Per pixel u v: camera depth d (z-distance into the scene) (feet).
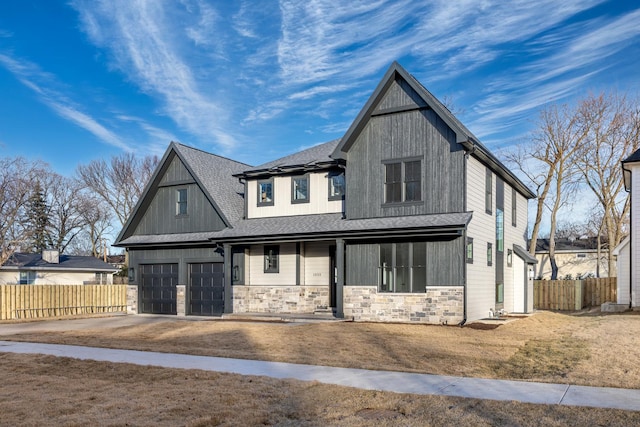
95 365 37.29
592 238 153.58
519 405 24.62
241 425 22.77
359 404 25.71
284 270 74.02
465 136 58.23
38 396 28.37
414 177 62.95
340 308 64.23
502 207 77.87
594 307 93.50
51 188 184.24
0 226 130.72
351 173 66.90
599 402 25.12
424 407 24.75
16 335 56.08
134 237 86.79
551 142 124.67
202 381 31.50
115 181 192.03
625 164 74.33
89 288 94.84
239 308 75.51
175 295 83.15
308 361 37.60
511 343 45.52
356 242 64.85
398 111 64.28
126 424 22.90
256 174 76.74
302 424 22.79
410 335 50.26
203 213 80.28
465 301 57.82
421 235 60.39
